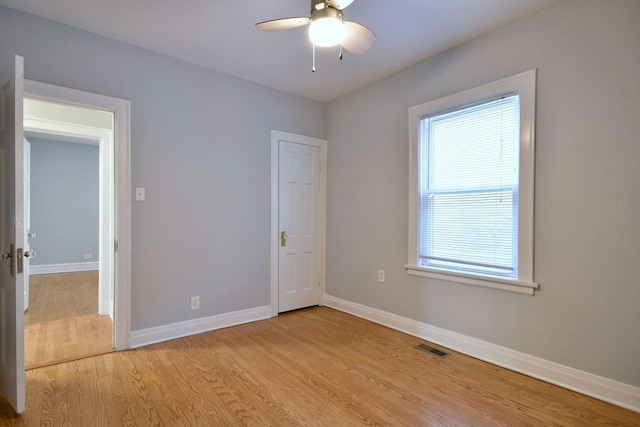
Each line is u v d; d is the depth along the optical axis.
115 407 1.94
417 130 3.07
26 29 2.32
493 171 2.56
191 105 3.07
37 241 6.00
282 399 2.04
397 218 3.28
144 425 1.78
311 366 2.48
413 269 3.09
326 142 4.11
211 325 3.22
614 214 2.00
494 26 2.48
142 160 2.80
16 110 1.81
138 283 2.80
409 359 2.61
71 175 6.28
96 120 3.56
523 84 2.35
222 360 2.56
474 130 2.68
